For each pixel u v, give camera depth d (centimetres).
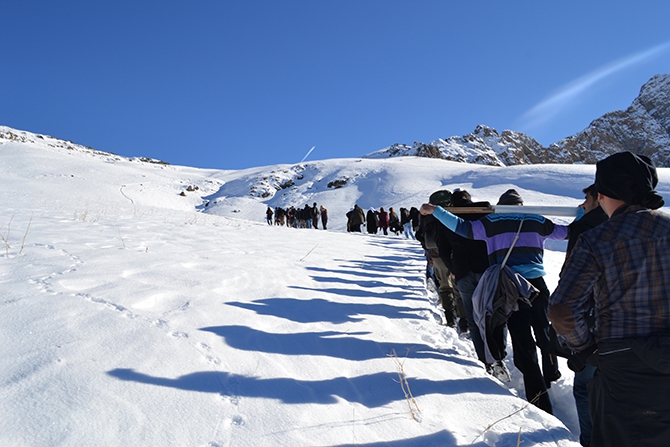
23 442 205
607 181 220
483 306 375
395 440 256
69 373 265
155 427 232
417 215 1298
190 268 583
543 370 393
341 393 308
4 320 326
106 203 1812
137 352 304
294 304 502
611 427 211
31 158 8219
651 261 205
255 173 10312
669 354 191
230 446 228
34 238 681
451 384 353
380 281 762
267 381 301
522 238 390
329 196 6606
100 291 417
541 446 268
